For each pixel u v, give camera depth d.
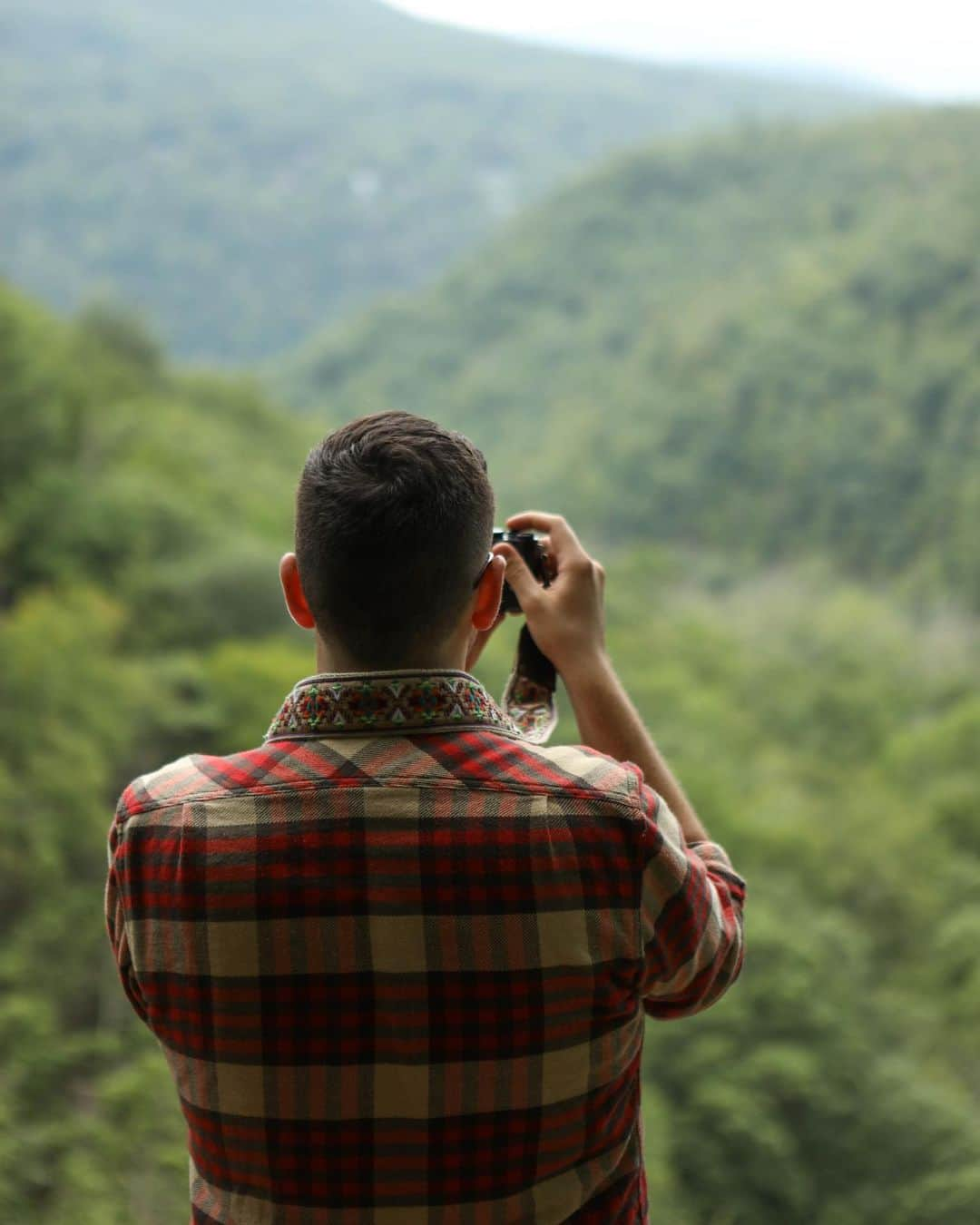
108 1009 21.47
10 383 46.94
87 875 25.41
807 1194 22.73
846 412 166.50
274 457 87.50
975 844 45.84
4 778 24.69
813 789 49.44
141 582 42.31
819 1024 24.84
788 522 160.88
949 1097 25.27
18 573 41.88
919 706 76.62
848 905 36.59
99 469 51.91
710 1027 24.25
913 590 136.25
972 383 159.25
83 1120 17.27
